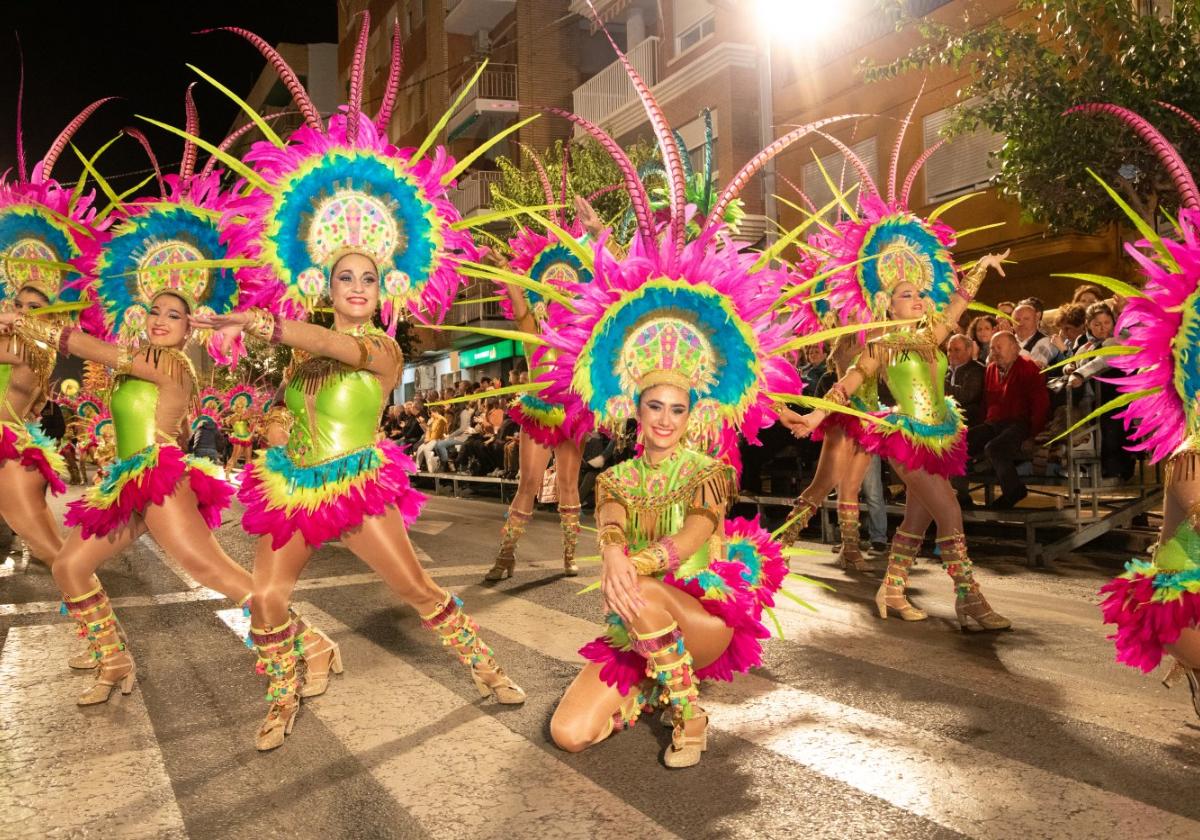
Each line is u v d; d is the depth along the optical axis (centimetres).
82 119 534
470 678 450
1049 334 1028
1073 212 1120
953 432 524
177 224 420
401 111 3638
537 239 700
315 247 375
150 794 321
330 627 566
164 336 416
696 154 2064
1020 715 377
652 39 2288
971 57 1558
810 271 652
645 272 329
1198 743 343
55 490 500
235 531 1070
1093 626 529
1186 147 1001
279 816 301
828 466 684
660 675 326
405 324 3016
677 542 321
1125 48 1043
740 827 283
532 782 322
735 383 333
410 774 332
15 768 347
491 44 2984
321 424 370
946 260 541
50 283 518
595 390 331
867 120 1758
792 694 411
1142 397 332
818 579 689
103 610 427
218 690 441
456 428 1855
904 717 377
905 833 276
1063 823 280
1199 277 315
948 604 595
